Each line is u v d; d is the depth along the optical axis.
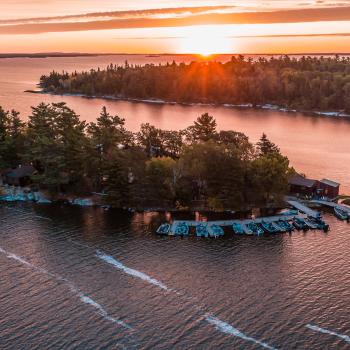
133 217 134.75
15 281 101.50
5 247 117.06
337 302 92.81
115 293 96.94
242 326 86.38
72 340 83.00
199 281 101.06
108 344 82.00
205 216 134.00
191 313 90.25
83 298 95.38
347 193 151.75
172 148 162.88
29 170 162.25
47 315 89.94
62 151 151.88
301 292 96.38
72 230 126.75
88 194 151.00
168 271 105.31
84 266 107.75
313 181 148.25
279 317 88.56
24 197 150.62
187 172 138.25
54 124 163.88
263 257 111.00
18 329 85.94
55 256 112.50
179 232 123.00
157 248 116.06
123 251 114.75
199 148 139.25
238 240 119.62
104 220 133.00
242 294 96.06
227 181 135.88
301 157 198.75
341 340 82.31
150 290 97.88
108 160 147.50
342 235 122.00
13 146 166.00
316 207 140.00
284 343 81.75
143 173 140.12
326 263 107.69
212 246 116.75
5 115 178.50
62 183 151.88
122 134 158.75
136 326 86.75
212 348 80.81
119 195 140.62
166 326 86.69
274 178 136.75
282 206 139.50
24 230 126.88
